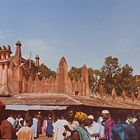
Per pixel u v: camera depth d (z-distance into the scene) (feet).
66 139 39.73
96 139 44.29
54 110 116.57
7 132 27.89
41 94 131.03
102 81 241.96
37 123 101.19
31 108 117.70
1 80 134.31
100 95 154.40
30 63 157.99
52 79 134.51
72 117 40.24
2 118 28.22
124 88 241.55
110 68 242.78
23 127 36.06
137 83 243.81
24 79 135.85
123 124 32.09
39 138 97.25
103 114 42.16
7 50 135.44
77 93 139.95
